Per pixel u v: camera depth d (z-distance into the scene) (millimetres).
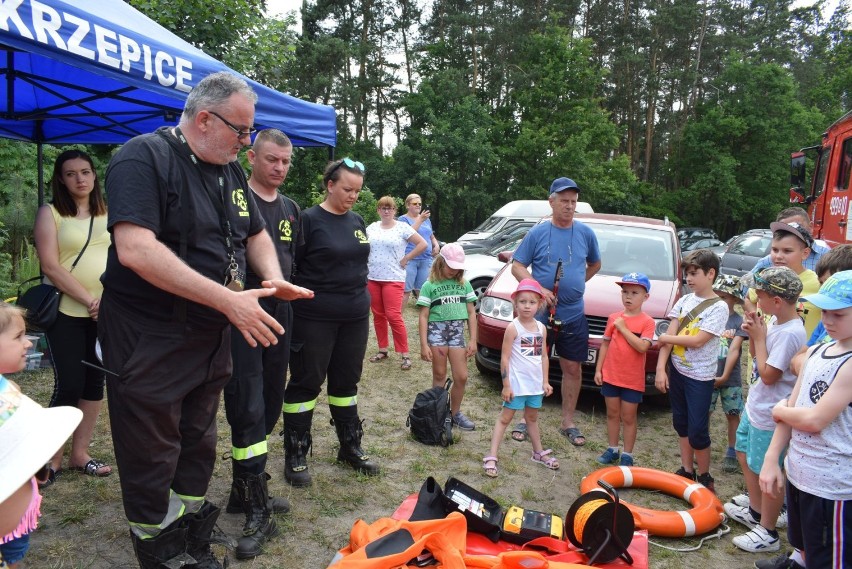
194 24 9062
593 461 4484
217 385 2600
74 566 2867
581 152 31719
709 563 3268
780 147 36562
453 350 4828
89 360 3641
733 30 43594
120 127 5375
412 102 32344
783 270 3260
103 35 2842
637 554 3004
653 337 4242
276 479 3883
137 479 2395
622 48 38812
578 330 4742
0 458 1364
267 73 10492
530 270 5309
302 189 30453
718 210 39469
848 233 6129
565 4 36312
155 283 2162
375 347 7422
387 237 6473
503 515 3248
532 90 33656
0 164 9125
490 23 34719
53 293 3455
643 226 6852
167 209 2291
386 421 5039
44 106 4652
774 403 3277
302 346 3688
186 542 2574
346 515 3516
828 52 47625
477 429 4984
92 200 3654
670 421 5438
